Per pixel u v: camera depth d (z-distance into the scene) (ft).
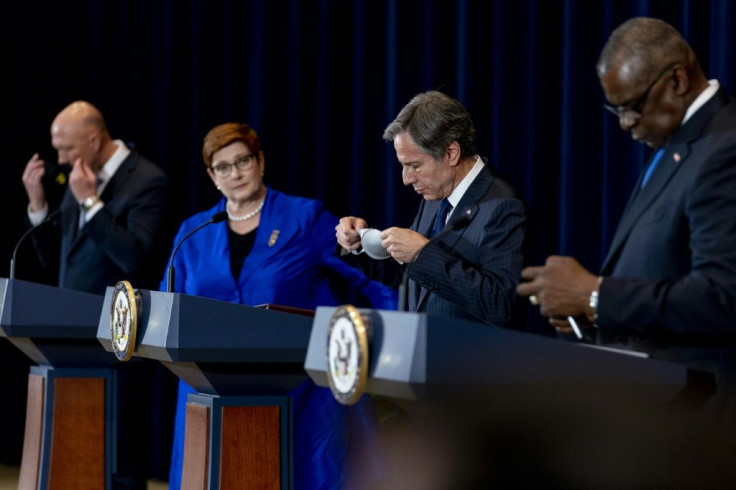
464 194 17.79
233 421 17.11
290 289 22.71
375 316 11.98
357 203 30.60
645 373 12.15
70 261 27.96
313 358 13.16
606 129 25.26
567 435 13.17
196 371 16.78
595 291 12.68
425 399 11.30
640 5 24.80
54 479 22.24
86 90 37.22
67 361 22.57
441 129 17.49
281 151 32.96
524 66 27.09
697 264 12.84
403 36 29.73
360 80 30.66
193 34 34.63
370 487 21.27
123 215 27.66
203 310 16.48
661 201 13.60
